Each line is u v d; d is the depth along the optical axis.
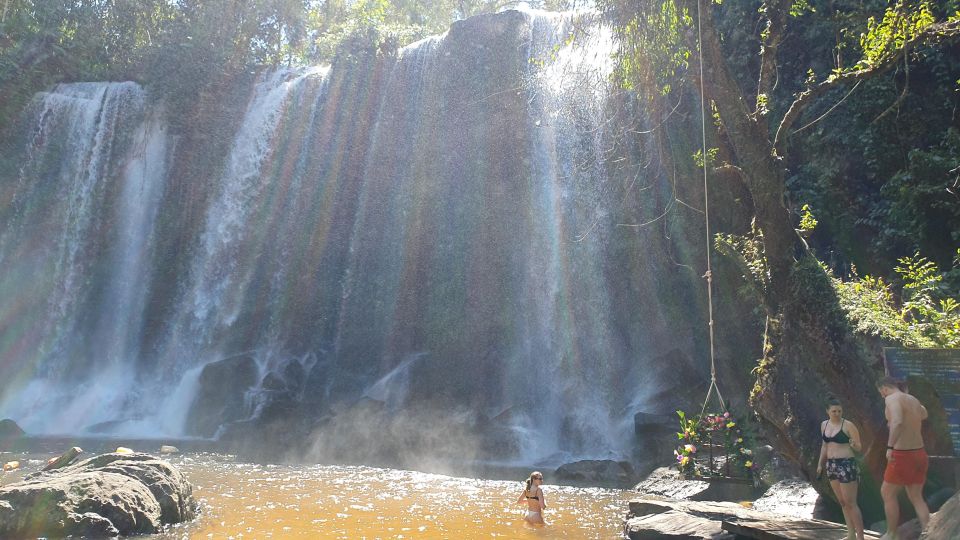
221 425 24.88
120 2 38.94
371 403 22.58
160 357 32.59
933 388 8.76
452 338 26.95
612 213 24.66
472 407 24.09
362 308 30.19
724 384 19.12
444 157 28.83
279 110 33.50
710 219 20.45
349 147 31.80
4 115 34.28
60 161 34.53
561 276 25.52
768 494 12.21
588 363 24.19
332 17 47.28
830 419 7.71
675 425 17.69
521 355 25.48
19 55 35.25
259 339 31.58
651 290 23.30
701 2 13.36
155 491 10.34
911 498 6.96
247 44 38.19
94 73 37.75
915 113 17.27
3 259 33.62
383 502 12.43
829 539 7.60
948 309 12.02
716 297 19.95
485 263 27.09
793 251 11.87
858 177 18.41
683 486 13.48
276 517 10.85
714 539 8.55
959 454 8.48
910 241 16.64
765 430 11.54
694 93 21.27
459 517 11.11
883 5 16.50
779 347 11.36
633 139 23.75
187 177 34.03
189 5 36.66
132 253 34.03
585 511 11.99
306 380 27.56
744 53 20.89
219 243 33.25
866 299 11.48
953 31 11.74
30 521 8.94
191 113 34.09
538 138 26.62
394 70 31.05
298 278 31.61
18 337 33.22
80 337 33.38
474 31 28.52
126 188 34.41
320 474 16.17
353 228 31.39
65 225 34.06
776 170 12.26
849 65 18.22
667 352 21.81
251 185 33.38
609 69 22.89
